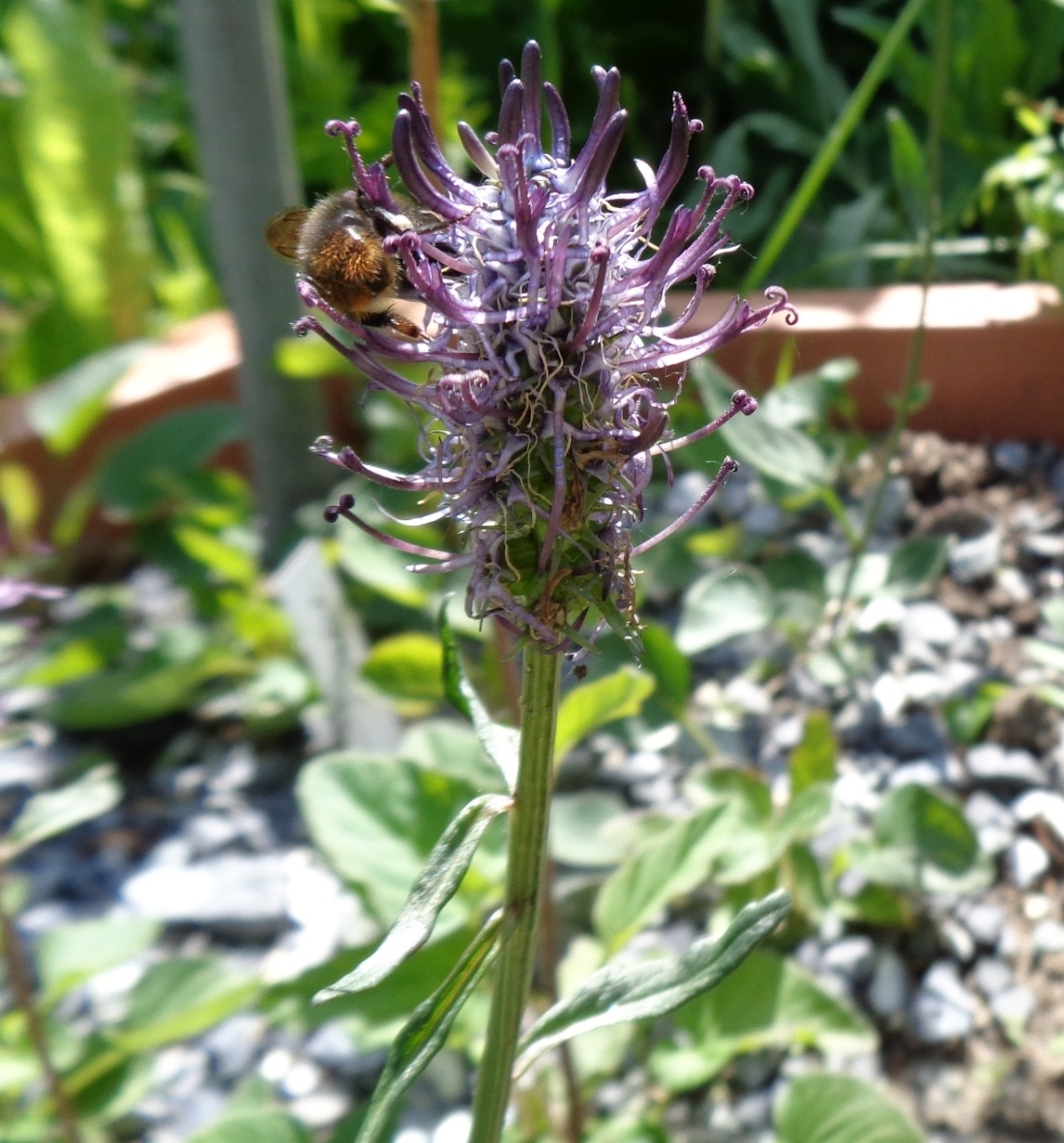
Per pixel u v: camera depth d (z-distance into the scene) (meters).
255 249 0.28
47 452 0.30
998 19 0.35
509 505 0.10
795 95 0.40
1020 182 0.34
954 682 0.26
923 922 0.21
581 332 0.10
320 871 0.24
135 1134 0.20
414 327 0.11
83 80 0.31
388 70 0.44
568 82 0.41
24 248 0.33
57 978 0.18
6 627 0.22
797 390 0.26
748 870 0.20
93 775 0.20
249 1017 0.21
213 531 0.28
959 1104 0.19
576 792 0.25
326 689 0.25
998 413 0.31
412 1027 0.11
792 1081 0.17
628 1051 0.20
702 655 0.27
